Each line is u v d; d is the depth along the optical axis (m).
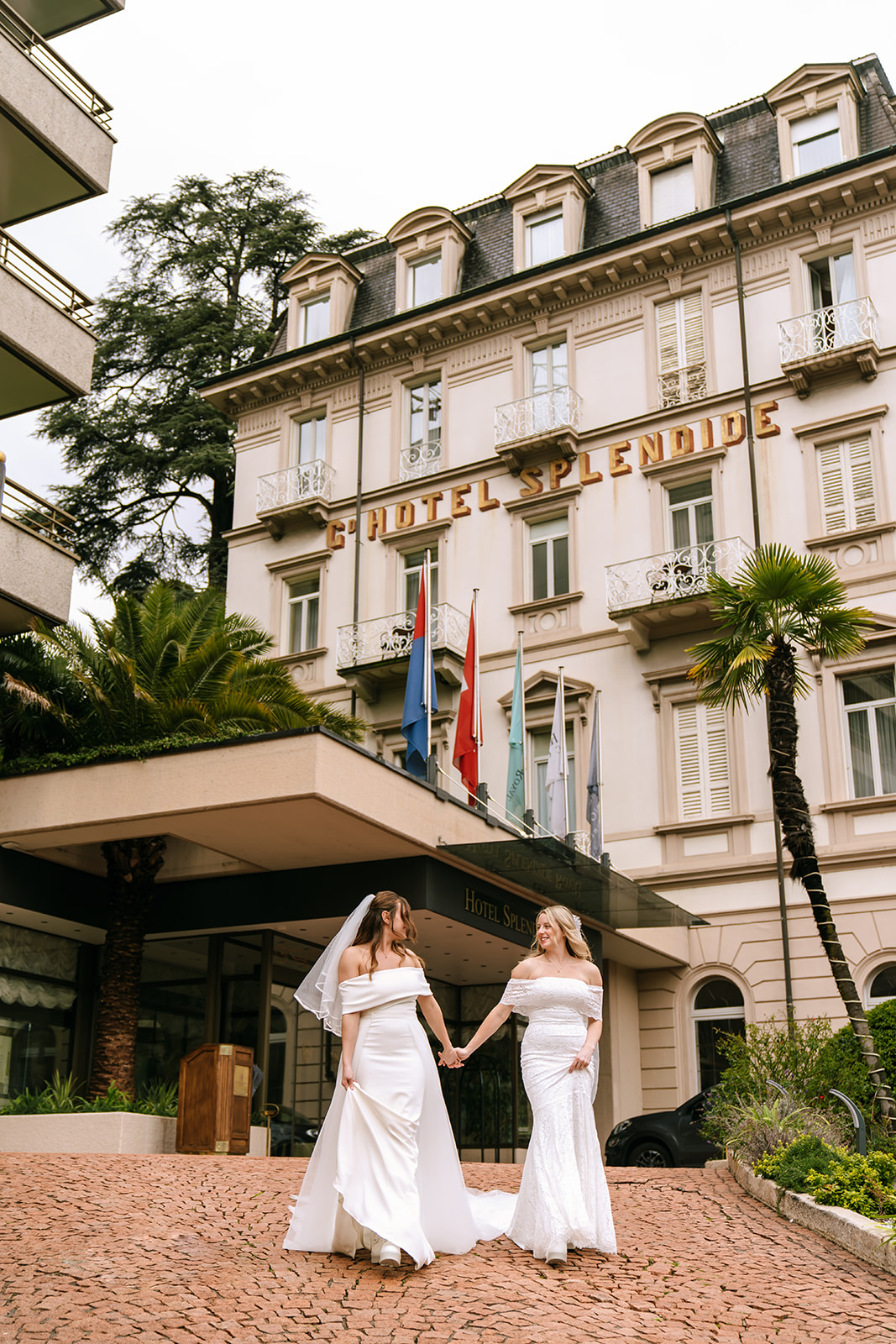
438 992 21.91
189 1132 13.83
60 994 18.78
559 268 26.27
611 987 21.41
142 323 36.97
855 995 15.82
